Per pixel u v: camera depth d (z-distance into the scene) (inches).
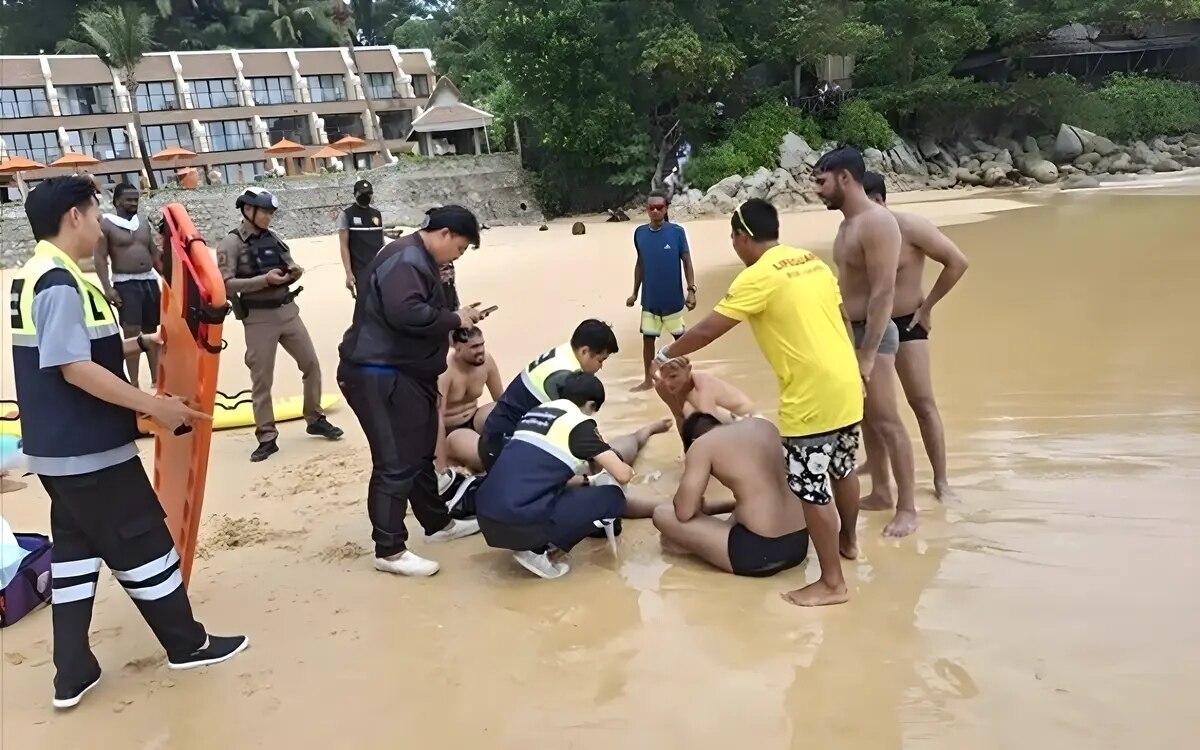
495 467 173.9
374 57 1894.7
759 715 120.7
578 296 522.9
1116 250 530.6
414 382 173.5
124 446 134.1
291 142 1678.2
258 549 193.3
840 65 1417.3
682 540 174.6
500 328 432.1
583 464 175.5
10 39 2003.0
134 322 301.1
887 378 176.4
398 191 1295.5
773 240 156.0
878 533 179.2
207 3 2192.4
